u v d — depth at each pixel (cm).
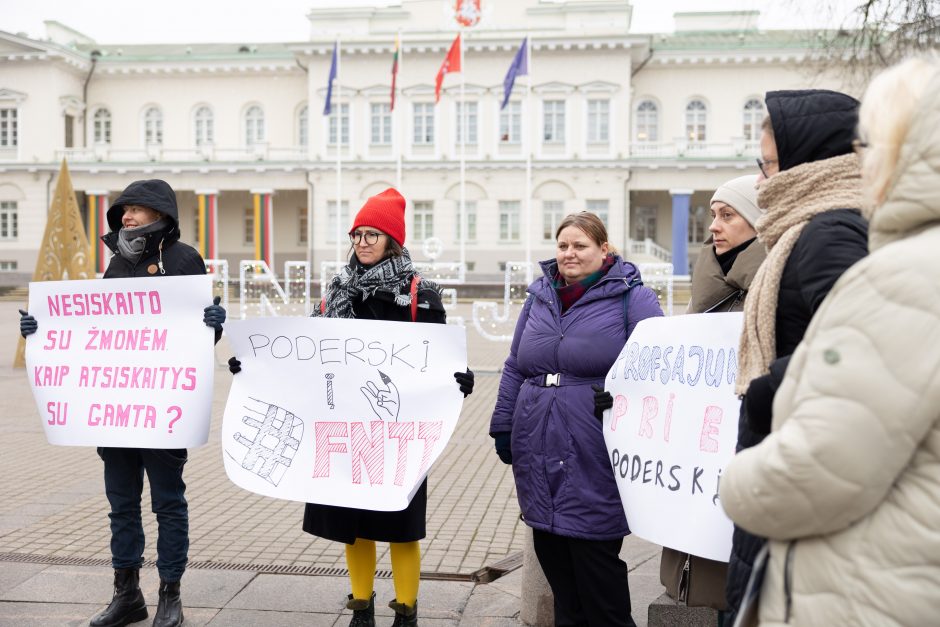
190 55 4253
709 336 280
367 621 359
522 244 3888
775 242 224
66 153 4122
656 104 4066
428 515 580
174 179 4097
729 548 263
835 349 150
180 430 370
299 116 4266
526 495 321
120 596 373
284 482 354
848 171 212
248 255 4369
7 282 4075
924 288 143
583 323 319
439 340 359
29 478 678
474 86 3869
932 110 146
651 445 286
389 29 3903
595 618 308
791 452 151
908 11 1173
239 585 430
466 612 398
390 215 370
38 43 4050
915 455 148
